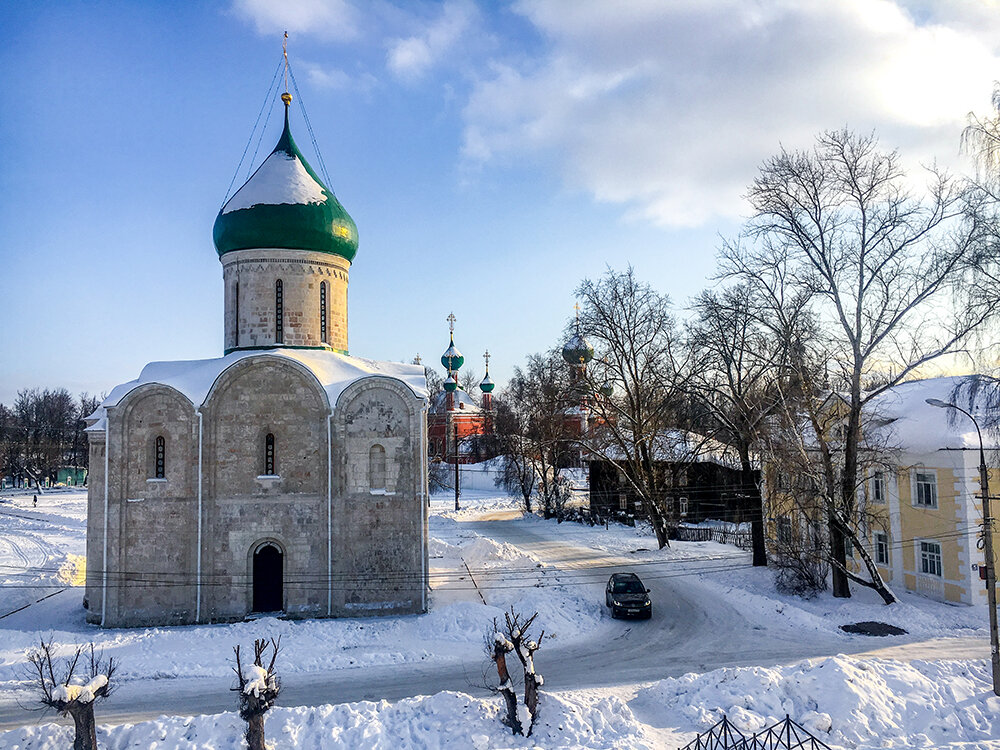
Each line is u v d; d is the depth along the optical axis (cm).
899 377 3209
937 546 3509
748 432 4184
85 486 11700
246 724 1877
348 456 3422
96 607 3284
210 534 3319
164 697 2361
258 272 3750
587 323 4938
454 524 6888
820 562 3728
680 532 5825
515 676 2562
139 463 3331
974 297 2770
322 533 3375
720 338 4281
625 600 3350
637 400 4956
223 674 2575
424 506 3456
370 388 3469
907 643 2833
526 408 7194
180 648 2838
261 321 3728
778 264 3503
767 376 3991
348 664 2681
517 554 4703
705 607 3525
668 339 4928
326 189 3912
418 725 1931
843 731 1962
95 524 3356
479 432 10550
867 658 2498
